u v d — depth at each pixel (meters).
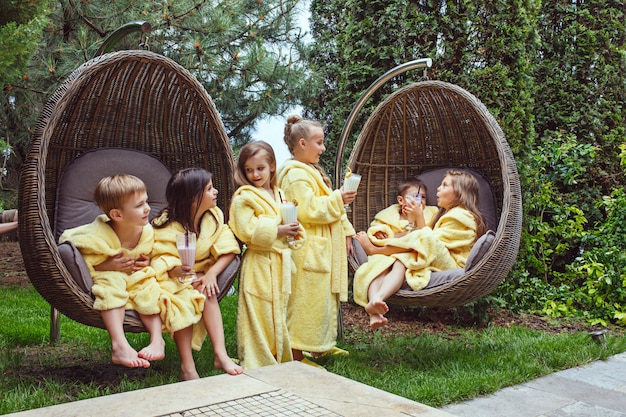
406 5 4.52
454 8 4.44
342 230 3.18
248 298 2.75
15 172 7.32
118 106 3.15
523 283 4.88
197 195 2.69
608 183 5.61
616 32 5.71
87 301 2.38
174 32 6.27
